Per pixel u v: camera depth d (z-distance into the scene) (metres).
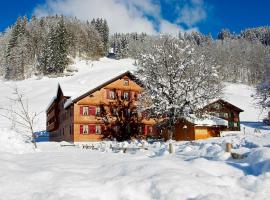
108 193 10.08
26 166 12.88
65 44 158.50
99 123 53.84
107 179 10.89
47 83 134.38
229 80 152.12
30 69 154.75
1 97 110.94
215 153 16.09
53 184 10.40
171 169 11.59
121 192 10.05
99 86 53.88
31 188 10.11
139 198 9.87
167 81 45.88
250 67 169.75
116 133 54.97
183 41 49.59
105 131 54.16
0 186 10.03
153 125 58.19
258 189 10.21
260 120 84.50
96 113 53.88
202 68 45.78
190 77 45.12
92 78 138.62
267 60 58.97
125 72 55.84
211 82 45.81
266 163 11.82
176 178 10.48
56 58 151.00
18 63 150.88
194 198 9.38
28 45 167.88
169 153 18.91
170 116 45.72
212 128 55.62
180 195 9.48
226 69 157.38
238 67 173.00
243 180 10.84
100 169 12.50
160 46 47.62
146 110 47.28
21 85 133.00
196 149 19.34
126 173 11.55
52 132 75.75
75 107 52.56
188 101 44.22
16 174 11.14
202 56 46.84
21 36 171.75
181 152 18.81
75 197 9.49
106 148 32.06
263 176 10.89
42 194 9.57
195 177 10.90
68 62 160.75
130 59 199.00
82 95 52.78
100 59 193.12
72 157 15.76
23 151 21.03
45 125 83.06
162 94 45.66
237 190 10.38
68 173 11.58
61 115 64.50
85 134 52.66
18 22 175.75
